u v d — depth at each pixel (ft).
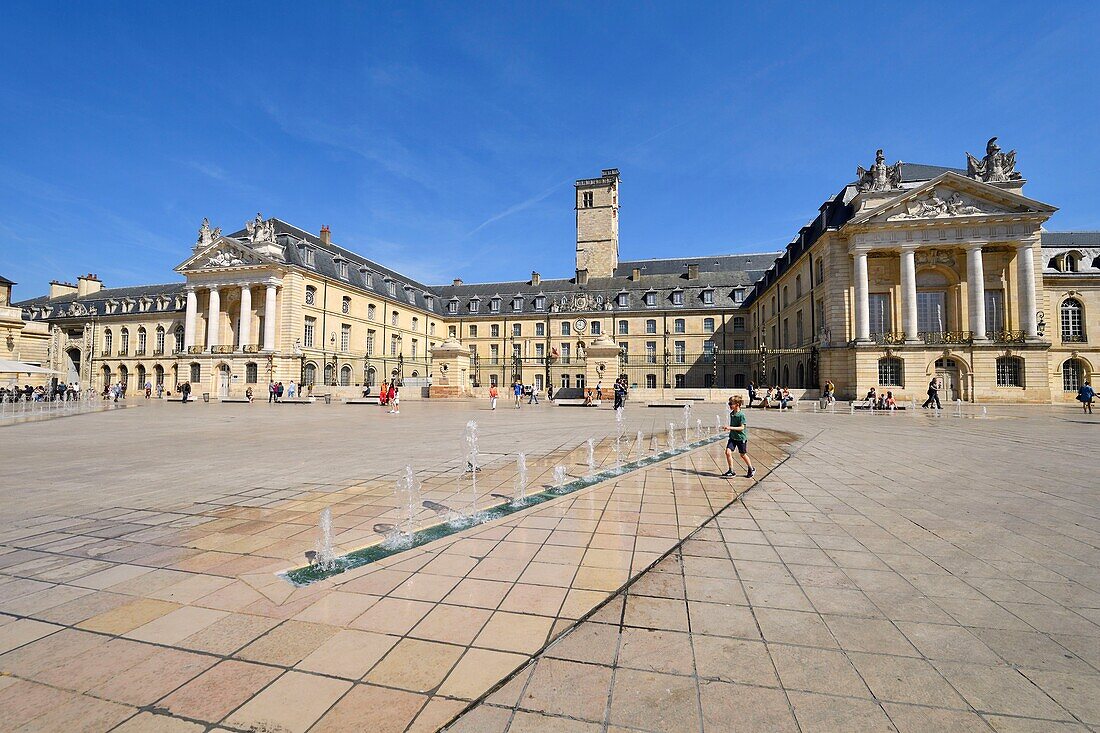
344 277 167.94
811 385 120.37
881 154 111.34
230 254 152.15
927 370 103.71
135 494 22.34
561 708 7.93
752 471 26.63
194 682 8.60
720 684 8.58
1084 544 15.67
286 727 7.48
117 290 215.72
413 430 51.44
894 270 112.47
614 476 26.58
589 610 11.23
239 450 36.86
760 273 193.57
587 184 226.38
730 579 12.98
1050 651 9.59
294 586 12.43
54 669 8.93
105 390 185.47
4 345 135.95
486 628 10.44
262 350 144.36
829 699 8.18
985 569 13.67
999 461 31.58
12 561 14.11
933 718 7.70
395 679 8.71
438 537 16.19
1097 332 116.37
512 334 202.69
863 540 16.10
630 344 189.57
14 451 36.83
